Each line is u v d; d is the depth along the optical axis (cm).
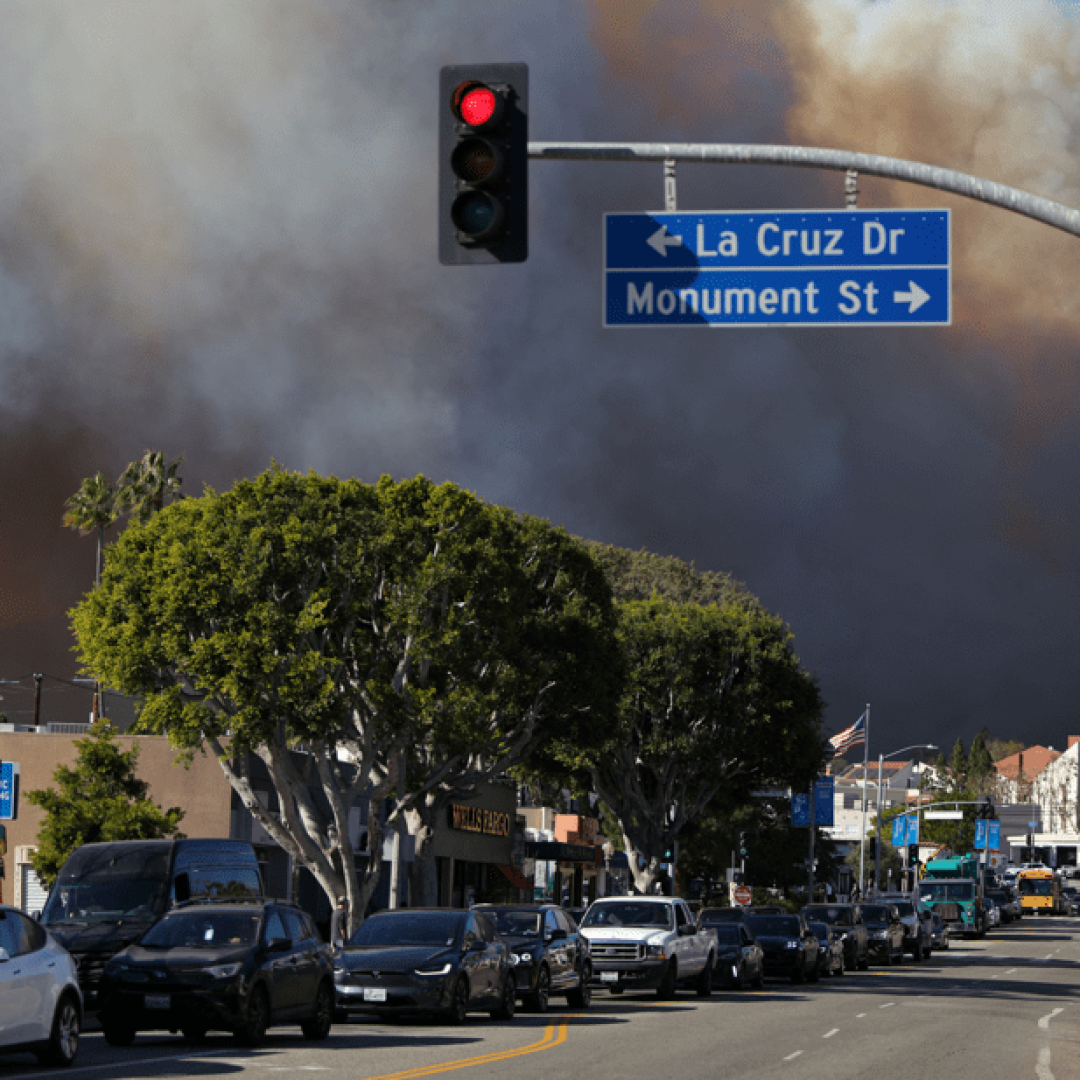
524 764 8769
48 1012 2395
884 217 1958
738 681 8906
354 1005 3500
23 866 6638
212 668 5366
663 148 1811
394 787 6134
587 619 6488
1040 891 18388
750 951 5581
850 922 7238
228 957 2931
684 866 12188
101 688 7969
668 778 9012
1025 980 6394
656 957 4803
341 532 5609
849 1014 4309
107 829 5262
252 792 5841
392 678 5850
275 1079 2336
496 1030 3500
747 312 1964
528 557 6569
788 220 1972
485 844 9562
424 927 3712
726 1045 3275
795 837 12825
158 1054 2758
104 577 5666
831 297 1958
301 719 5403
